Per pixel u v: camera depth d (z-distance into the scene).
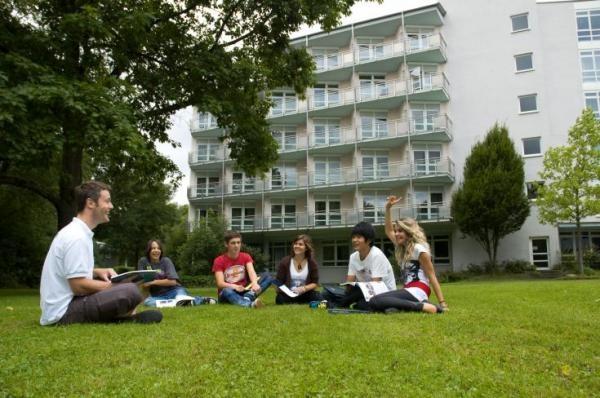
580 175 23.23
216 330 3.79
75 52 11.84
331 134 33.00
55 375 2.48
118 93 11.59
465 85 29.83
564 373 2.69
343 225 30.22
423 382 2.42
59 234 4.22
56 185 18.61
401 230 5.76
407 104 29.98
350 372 2.57
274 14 13.50
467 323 4.18
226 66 13.62
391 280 6.05
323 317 4.61
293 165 34.00
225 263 7.43
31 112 9.80
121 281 4.54
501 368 2.77
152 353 2.95
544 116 27.70
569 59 28.58
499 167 25.34
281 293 6.99
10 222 22.09
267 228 31.94
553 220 23.88
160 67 13.82
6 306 7.09
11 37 11.17
